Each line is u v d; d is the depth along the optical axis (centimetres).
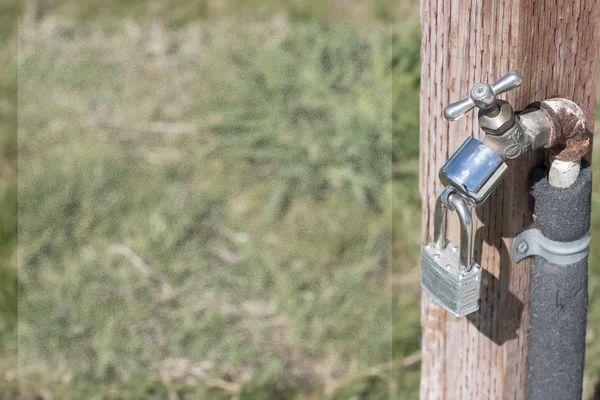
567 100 197
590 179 206
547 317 219
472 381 237
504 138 188
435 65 210
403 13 533
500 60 198
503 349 227
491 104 182
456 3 201
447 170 190
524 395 236
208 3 572
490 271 219
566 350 222
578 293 216
